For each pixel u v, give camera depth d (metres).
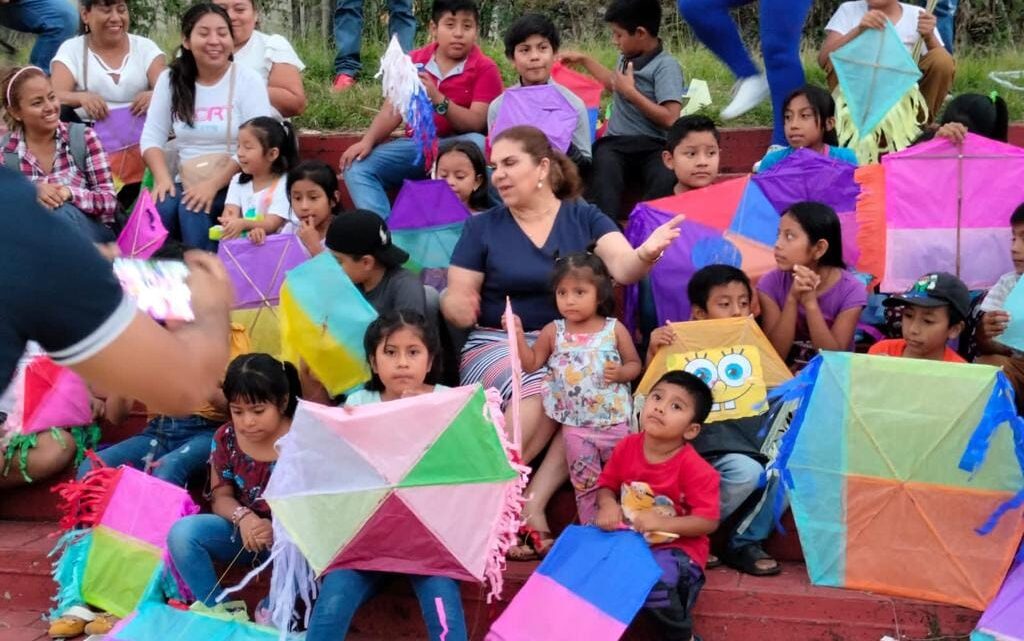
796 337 4.61
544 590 3.76
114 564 4.25
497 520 3.67
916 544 3.76
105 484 4.32
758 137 6.03
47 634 4.24
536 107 5.49
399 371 4.05
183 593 4.15
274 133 5.58
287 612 3.78
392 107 5.80
